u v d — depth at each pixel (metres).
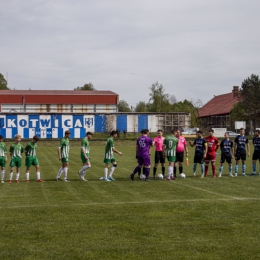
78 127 54.28
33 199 11.59
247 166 22.97
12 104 73.06
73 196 12.10
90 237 7.79
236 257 6.71
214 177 17.39
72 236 7.85
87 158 16.08
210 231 8.19
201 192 12.81
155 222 8.87
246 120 73.12
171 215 9.50
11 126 52.09
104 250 7.05
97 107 76.12
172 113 58.41
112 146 16.14
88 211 9.92
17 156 15.77
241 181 15.77
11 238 7.72
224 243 7.43
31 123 52.66
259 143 18.22
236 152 18.02
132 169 21.06
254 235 7.92
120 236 7.85
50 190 13.38
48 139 53.12
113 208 10.27
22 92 75.38
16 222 8.85
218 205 10.62
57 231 8.17
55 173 19.30
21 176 18.09
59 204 10.79
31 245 7.31
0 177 17.78
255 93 72.38
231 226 8.55
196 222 8.87
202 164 17.45
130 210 10.04
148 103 88.38
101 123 55.16
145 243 7.43
